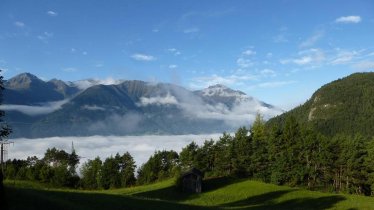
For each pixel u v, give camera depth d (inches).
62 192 2331.4
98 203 2014.0
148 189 4168.3
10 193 1587.1
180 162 6437.0
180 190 3818.9
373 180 4498.0
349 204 3088.1
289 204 3179.1
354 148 4722.0
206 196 3570.4
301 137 5103.3
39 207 1535.4
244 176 5462.6
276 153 5201.8
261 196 3459.6
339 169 4909.0
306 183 4995.1
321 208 2999.5
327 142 4921.3
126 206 2060.8
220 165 5506.9
